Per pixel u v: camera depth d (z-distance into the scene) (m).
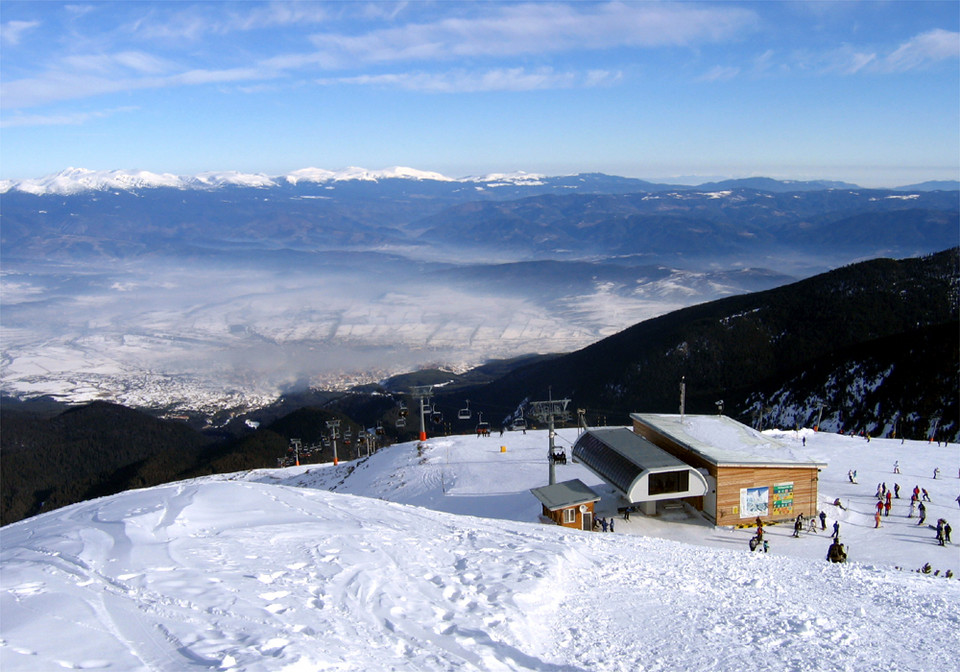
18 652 8.31
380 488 51.47
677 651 11.94
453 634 11.37
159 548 14.45
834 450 48.88
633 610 14.40
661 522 34.75
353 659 9.34
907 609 15.84
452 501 43.75
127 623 9.75
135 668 8.15
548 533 22.14
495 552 17.80
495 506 41.06
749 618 14.22
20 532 17.56
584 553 19.28
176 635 9.34
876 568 20.86
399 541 17.62
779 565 20.42
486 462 53.62
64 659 8.27
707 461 34.19
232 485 23.27
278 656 8.68
